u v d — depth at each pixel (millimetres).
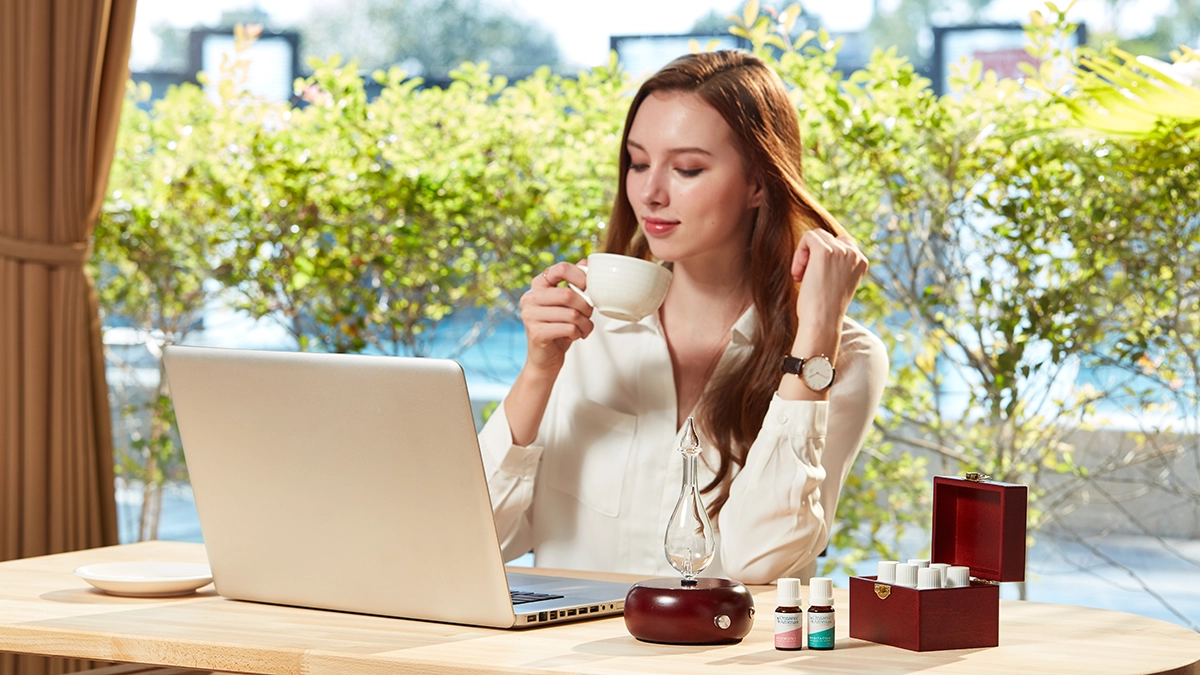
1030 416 2928
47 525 2760
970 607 1146
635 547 1752
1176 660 1105
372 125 3137
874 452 3062
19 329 2723
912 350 2980
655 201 1678
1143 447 3113
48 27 2707
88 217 2811
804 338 1565
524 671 1046
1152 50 5102
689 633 1140
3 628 1230
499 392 4281
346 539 1268
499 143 3082
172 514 5168
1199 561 3432
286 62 6523
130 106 3342
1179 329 2779
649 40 5602
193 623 1245
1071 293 2795
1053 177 2777
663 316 1847
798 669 1055
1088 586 3969
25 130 2697
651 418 1786
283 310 3268
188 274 3342
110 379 3873
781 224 1724
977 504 1193
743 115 1674
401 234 3131
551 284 1693
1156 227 2725
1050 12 2756
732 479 1708
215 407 1311
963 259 2854
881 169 2836
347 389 1211
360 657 1096
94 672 1562
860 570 3369
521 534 1799
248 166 3197
